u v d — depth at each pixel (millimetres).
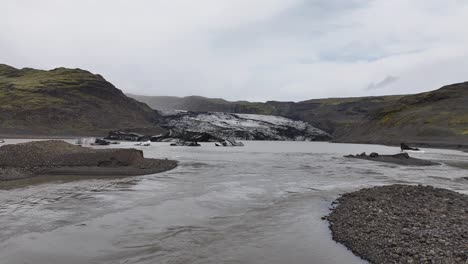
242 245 14102
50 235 15031
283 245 14102
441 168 47625
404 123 167000
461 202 20328
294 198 24078
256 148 114312
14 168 35656
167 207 20797
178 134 162125
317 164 52688
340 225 16719
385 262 11875
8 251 13062
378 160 59875
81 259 12438
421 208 18875
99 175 34500
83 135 193500
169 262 12219
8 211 19094
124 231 15852
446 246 12609
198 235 15430
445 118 151125
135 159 42000
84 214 18703
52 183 29328
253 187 28797
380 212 18281
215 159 60062
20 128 182375
